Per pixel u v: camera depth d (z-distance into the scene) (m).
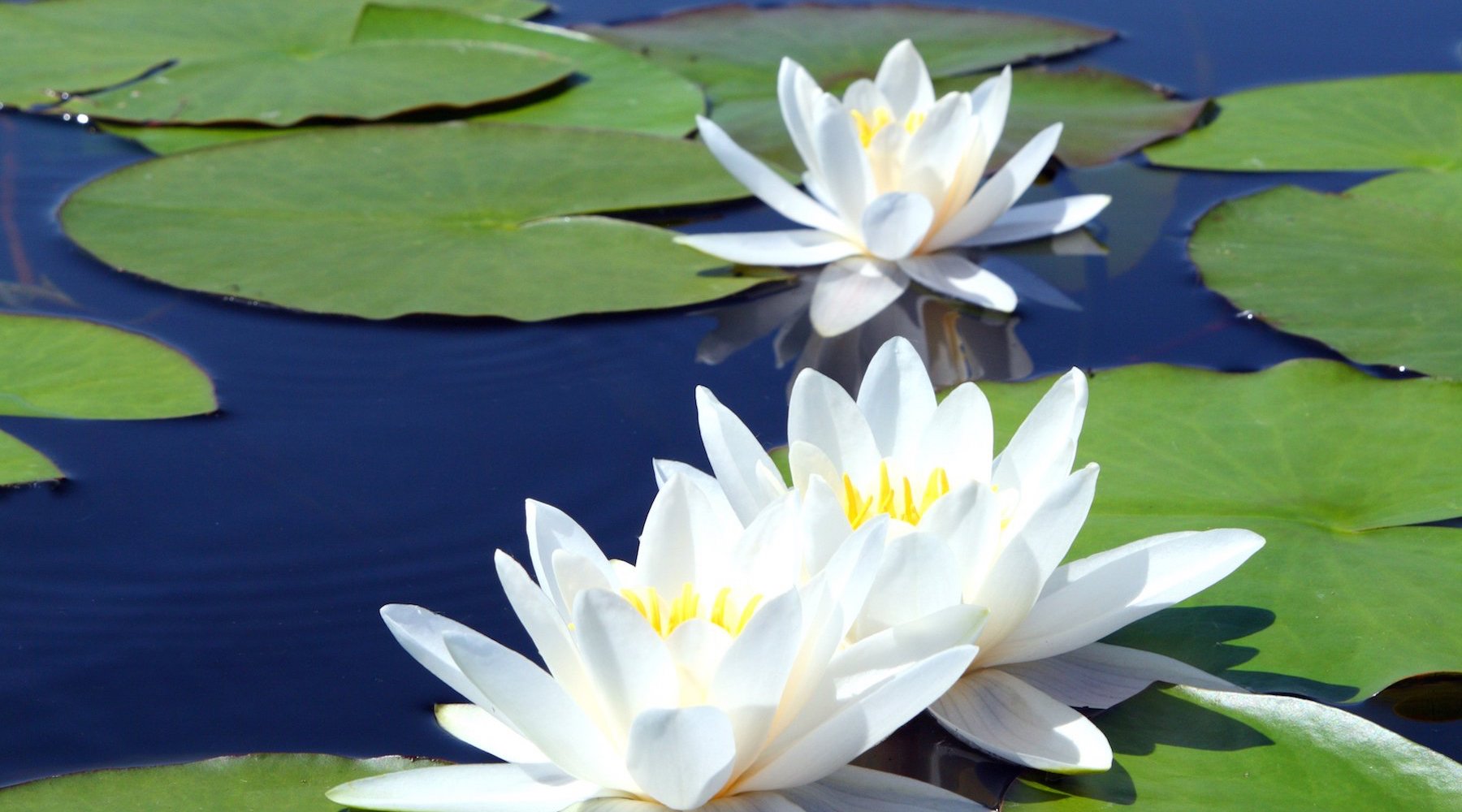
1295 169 3.47
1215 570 1.59
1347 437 2.15
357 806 1.41
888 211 2.93
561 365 2.63
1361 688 1.58
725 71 4.46
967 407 1.66
